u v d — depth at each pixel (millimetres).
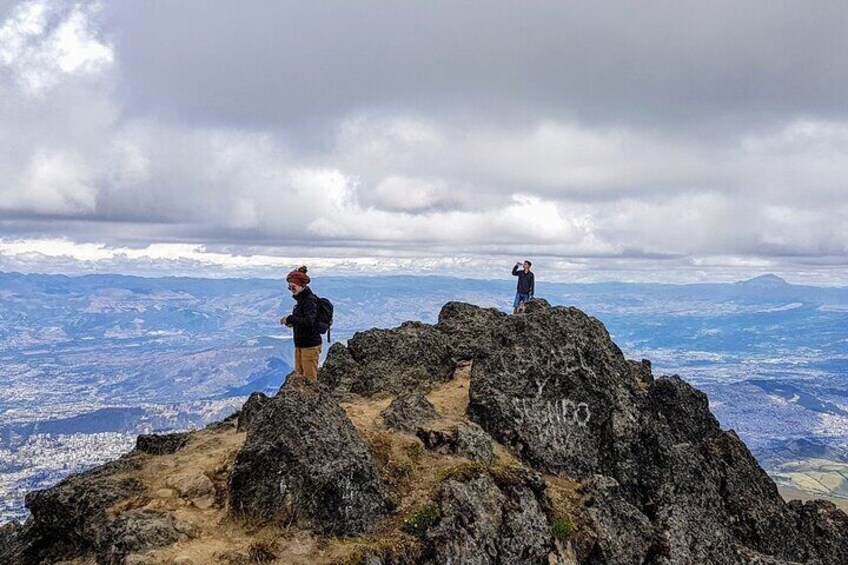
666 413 31359
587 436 26312
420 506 18797
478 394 26812
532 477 21703
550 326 29219
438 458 21562
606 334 32188
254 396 26031
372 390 30000
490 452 22906
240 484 17766
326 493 17594
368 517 18031
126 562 14984
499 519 19719
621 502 23516
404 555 17109
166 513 16969
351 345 33219
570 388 27234
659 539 23312
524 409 26188
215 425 26359
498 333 29797
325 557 16188
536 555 19828
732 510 27344
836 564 28094
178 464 20656
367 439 21453
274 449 18125
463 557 18125
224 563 15344
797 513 30625
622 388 28531
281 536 16562
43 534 18875
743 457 30250
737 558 24391
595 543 21484
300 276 24500
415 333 33500
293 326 24578
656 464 26359
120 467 20375
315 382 22906
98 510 17922
